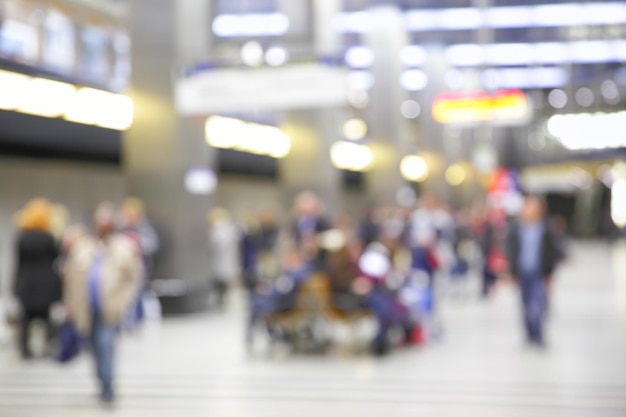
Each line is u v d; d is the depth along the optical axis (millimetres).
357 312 12547
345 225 16469
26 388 10125
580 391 9477
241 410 8672
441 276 20828
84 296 8914
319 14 25484
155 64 18703
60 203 22938
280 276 13367
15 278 12453
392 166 38500
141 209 18641
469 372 10875
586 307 18797
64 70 22047
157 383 10359
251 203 37125
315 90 17031
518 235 13023
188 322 17188
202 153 19359
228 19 25734
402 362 11852
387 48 38719
